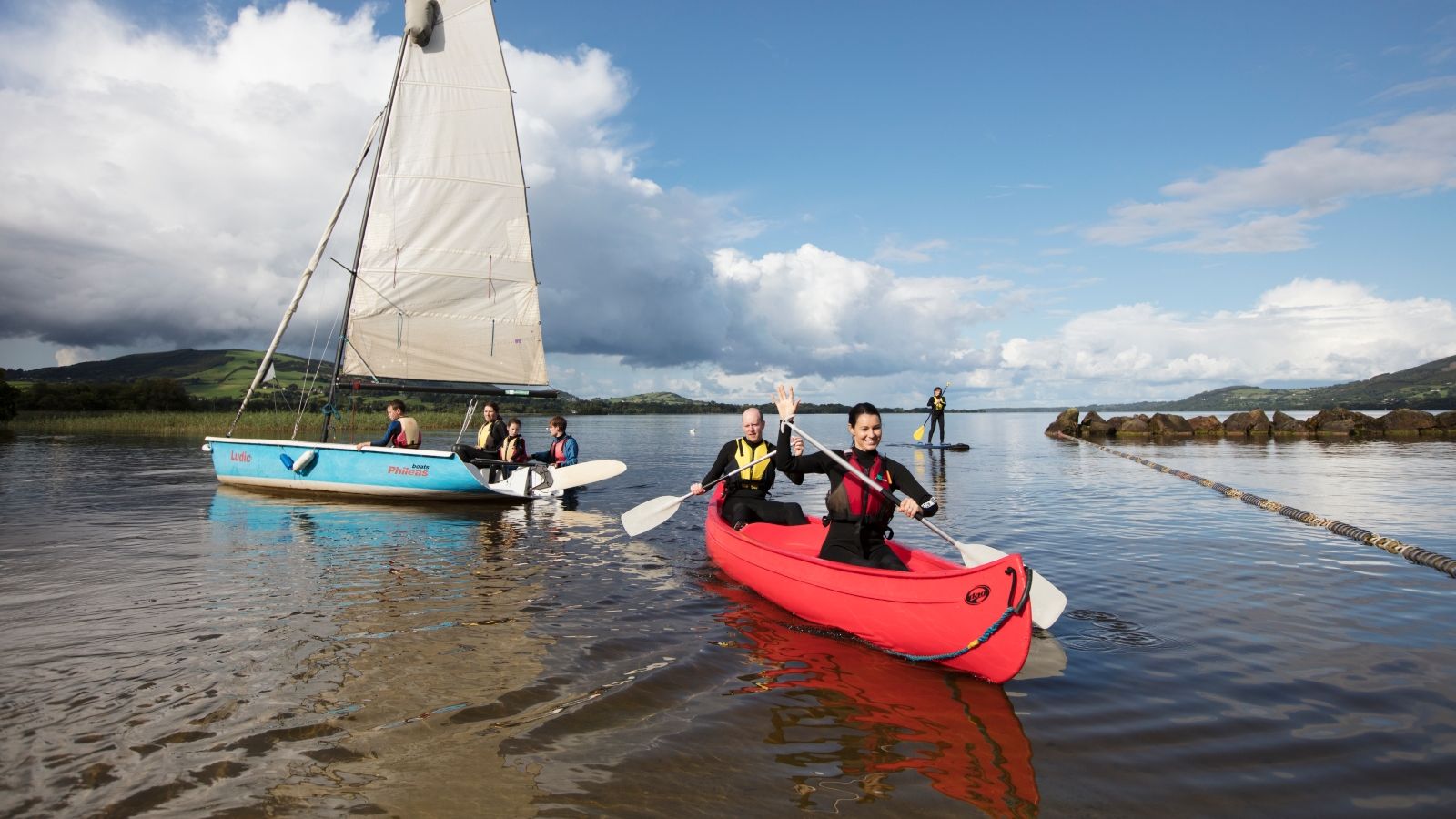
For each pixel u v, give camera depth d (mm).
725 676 3537
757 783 2523
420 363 11867
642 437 31375
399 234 11633
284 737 2854
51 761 2654
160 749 2750
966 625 3461
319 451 10070
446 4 11820
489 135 12172
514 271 12453
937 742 2820
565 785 2506
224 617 4457
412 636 4098
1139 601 4691
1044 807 2338
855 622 4039
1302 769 2543
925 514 4266
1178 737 2809
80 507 9195
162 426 33000
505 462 10320
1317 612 4395
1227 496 9898
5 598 4898
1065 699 3201
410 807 2367
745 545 5125
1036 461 15820
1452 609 4441
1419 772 2506
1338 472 12234
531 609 4676
